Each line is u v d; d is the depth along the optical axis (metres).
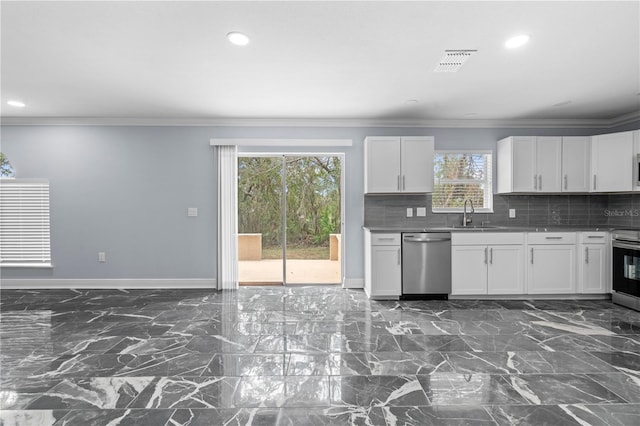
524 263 4.05
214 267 4.75
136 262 4.74
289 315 3.52
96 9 2.08
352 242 4.74
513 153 4.28
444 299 4.14
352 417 1.81
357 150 4.72
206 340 2.84
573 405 1.90
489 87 3.41
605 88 3.44
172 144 4.71
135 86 3.40
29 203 4.68
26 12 2.12
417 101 3.85
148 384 2.14
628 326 3.15
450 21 2.21
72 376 2.24
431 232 4.06
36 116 4.52
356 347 2.70
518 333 2.98
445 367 2.35
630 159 3.95
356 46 2.55
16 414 1.83
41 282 4.71
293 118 4.58
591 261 4.02
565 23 2.22
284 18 2.17
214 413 1.84
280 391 2.06
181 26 2.28
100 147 4.68
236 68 2.96
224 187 4.66
